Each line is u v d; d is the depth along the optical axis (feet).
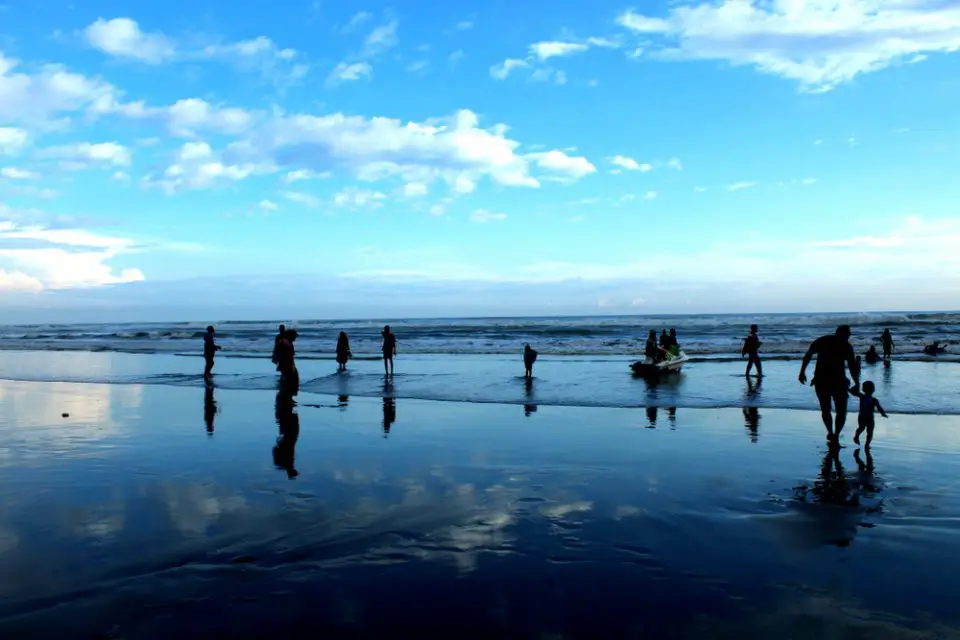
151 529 18.30
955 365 73.05
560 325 242.58
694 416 38.45
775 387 52.21
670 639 11.95
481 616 12.91
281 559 15.96
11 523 18.93
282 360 47.93
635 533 17.79
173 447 30.27
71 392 53.62
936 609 13.11
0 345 146.82
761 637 12.00
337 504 20.68
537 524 18.60
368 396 49.32
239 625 12.56
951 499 20.92
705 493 21.79
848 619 12.69
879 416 38.22
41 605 13.46
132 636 12.16
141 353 112.68
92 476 24.63
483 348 118.93
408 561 15.81
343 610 13.19
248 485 23.12
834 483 22.99
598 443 30.55
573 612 13.05
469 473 24.79
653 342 65.26
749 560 15.80
